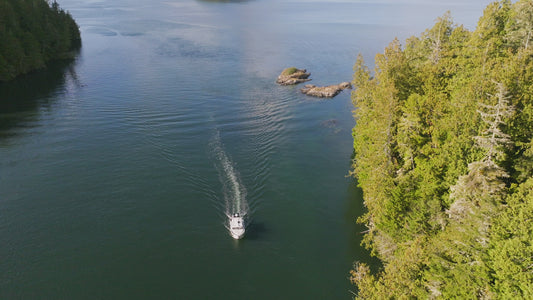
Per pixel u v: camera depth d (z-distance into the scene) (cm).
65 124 8794
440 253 3888
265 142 8162
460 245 3750
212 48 17412
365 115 6606
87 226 5522
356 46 17750
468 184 3909
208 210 5941
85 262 4900
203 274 4812
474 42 6475
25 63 12812
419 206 4509
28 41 13225
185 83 12069
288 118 9525
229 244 5300
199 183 6594
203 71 13562
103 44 18062
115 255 5034
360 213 5991
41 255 4972
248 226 5662
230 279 4756
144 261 4966
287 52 16725
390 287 3741
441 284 3694
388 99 5222
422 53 7588
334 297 4550
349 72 13675
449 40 7388
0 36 12044
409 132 5028
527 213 3319
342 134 8688
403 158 5156
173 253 5109
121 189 6366
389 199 4678
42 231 5388
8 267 4766
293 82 12406
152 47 17450
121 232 5438
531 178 3694
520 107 4441
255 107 10225
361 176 6059
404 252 4303
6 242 5156
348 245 5353
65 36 16025
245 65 14562
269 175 6950
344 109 10219
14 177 6619
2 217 5616
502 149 4156
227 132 8581
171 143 7938
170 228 5538
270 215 5916
